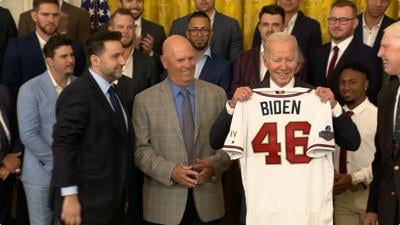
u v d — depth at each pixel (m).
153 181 3.42
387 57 2.93
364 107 3.71
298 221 3.03
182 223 3.40
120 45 3.17
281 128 3.04
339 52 4.16
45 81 3.69
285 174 3.04
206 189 3.39
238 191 4.49
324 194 3.02
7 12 4.77
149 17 5.39
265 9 4.22
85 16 4.92
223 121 3.07
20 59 4.16
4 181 3.96
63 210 3.03
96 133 3.06
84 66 4.32
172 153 3.36
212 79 4.20
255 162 3.06
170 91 3.42
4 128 3.88
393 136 3.00
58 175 2.99
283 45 3.02
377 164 3.20
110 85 3.21
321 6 5.17
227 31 4.78
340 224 3.73
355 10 4.16
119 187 3.15
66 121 3.01
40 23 4.16
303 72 4.24
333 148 2.96
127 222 3.32
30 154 3.70
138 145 3.38
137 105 3.43
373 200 3.22
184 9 5.36
